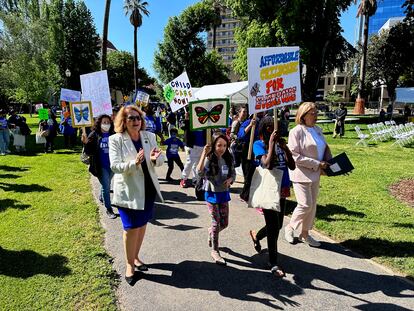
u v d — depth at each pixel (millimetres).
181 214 5762
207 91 18984
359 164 10477
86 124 5852
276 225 3754
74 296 3363
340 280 3699
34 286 3525
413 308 3221
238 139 6965
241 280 3693
